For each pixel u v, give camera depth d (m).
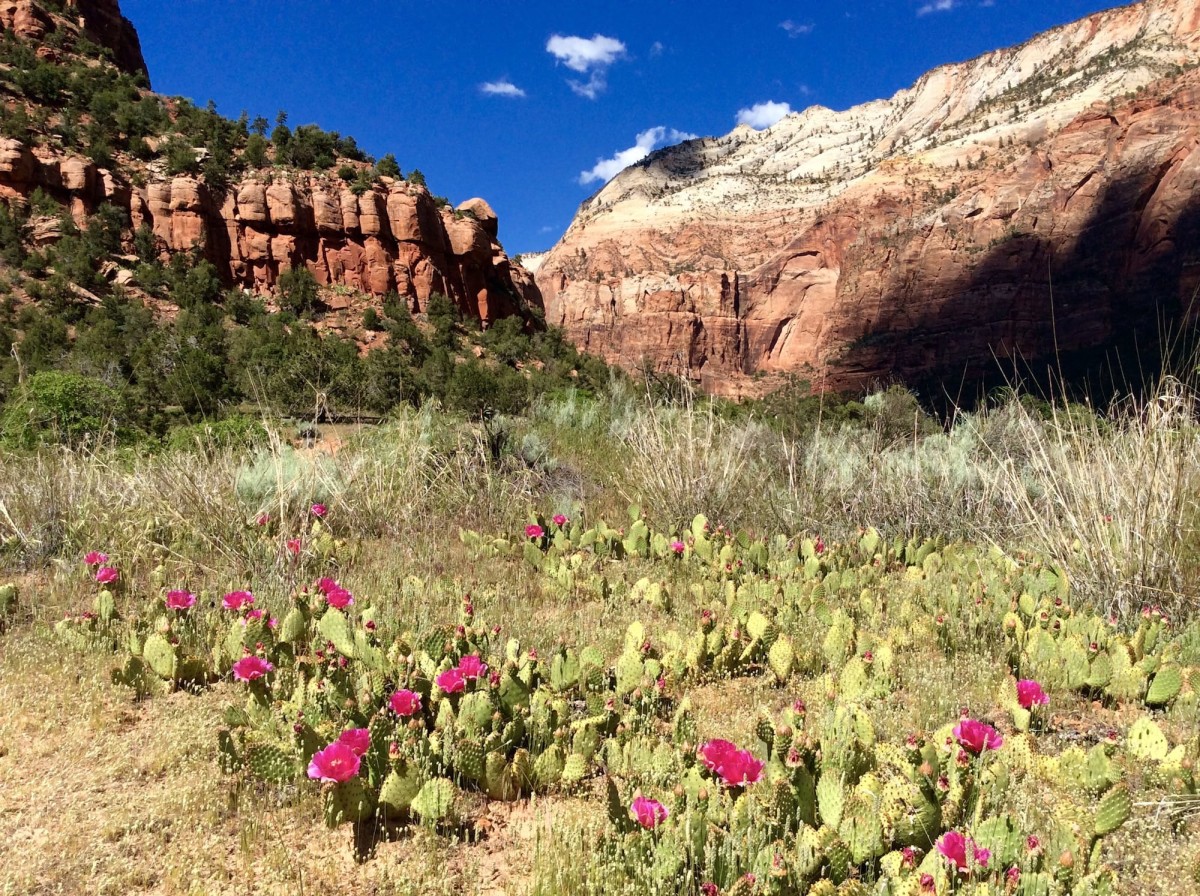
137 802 2.72
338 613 4.02
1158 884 2.35
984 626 4.48
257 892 2.28
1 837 2.52
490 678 3.26
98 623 4.36
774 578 5.38
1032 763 2.92
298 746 2.89
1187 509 4.70
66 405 11.32
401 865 2.42
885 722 3.39
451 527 7.35
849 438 10.31
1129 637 4.27
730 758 2.36
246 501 6.77
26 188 49.78
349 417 15.30
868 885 2.26
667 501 7.54
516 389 24.47
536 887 2.22
